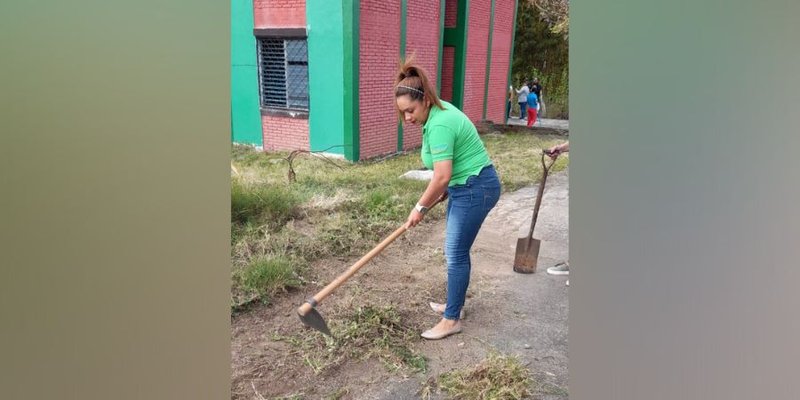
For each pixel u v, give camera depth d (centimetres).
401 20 856
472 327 300
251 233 429
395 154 876
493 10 1168
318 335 289
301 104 820
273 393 241
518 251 378
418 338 288
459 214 266
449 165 250
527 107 1388
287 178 630
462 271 278
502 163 815
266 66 840
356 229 453
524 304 328
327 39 771
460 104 1079
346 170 711
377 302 329
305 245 411
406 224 259
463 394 242
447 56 1072
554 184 694
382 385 249
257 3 816
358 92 779
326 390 245
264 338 288
